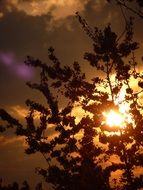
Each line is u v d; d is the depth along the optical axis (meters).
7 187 16.89
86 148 24.03
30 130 23.78
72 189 18.86
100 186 13.50
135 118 24.23
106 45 24.36
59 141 23.92
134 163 23.91
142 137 24.12
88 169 13.60
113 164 23.88
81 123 24.33
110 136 24.08
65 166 23.20
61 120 24.17
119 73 24.53
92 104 24.59
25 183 17.11
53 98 24.44
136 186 23.45
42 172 22.58
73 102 24.73
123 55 24.58
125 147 24.09
